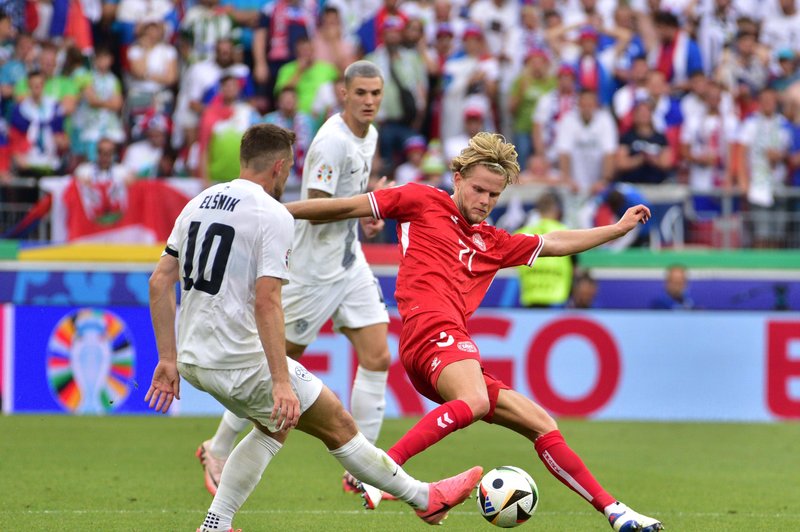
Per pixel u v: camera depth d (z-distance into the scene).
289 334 25.28
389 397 42.81
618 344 43.19
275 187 17.89
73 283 43.97
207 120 46.31
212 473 23.50
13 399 41.91
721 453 33.69
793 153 49.25
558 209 43.28
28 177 47.00
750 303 45.31
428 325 18.28
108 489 25.55
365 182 25.23
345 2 53.50
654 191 46.12
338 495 25.22
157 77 49.34
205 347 17.23
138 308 42.25
